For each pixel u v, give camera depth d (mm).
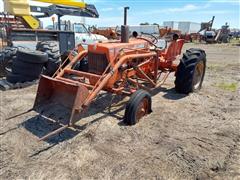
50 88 4043
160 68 5605
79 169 2814
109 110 4426
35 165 2891
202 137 3562
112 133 3654
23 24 8047
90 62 4336
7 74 6254
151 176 2705
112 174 2732
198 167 2861
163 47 5609
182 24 37969
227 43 29188
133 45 4645
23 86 5980
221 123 4055
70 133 3617
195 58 5258
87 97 3500
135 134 3627
